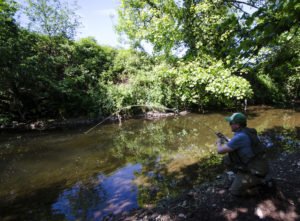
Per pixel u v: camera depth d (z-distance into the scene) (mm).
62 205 6098
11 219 5656
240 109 19203
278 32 2389
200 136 11914
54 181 7648
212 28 3057
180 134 12602
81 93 18250
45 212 5836
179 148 10148
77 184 7301
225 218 4395
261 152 4492
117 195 6367
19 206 6227
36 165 9180
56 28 20516
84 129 15258
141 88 18719
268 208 4359
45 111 17656
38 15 19875
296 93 23844
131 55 21844
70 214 5648
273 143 9742
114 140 12258
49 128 15789
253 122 14477
